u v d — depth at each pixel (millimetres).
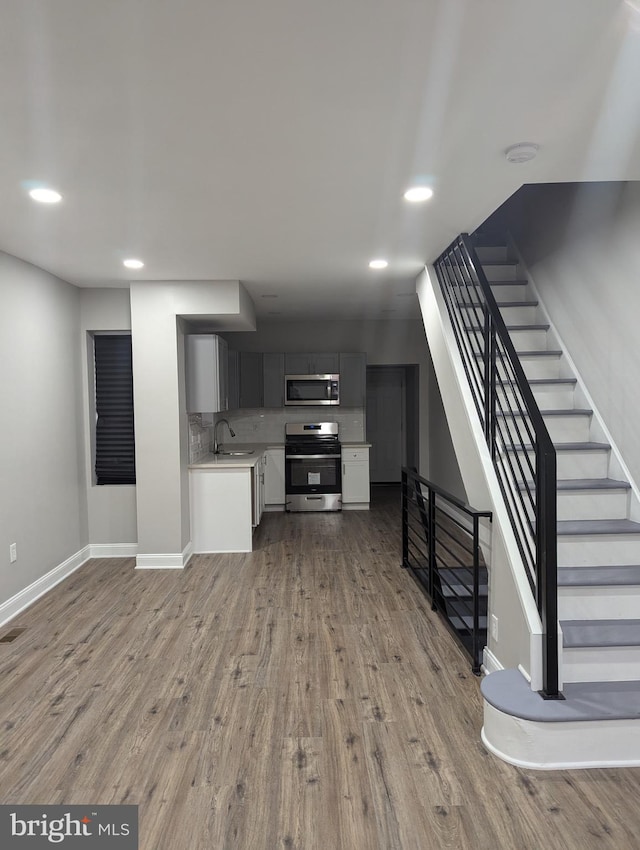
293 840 1919
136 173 2527
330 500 7422
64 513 4832
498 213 5055
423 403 8164
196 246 3756
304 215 3129
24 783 2221
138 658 3301
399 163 2449
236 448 7363
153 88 1842
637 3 1447
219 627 3744
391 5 1457
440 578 3908
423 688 2941
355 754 2391
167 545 5027
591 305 3537
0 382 3828
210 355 5285
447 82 1825
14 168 2459
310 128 2131
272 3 1440
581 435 3600
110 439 5410
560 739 2268
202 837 1935
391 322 7996
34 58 1664
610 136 2211
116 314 5207
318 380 7609
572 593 2725
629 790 2145
